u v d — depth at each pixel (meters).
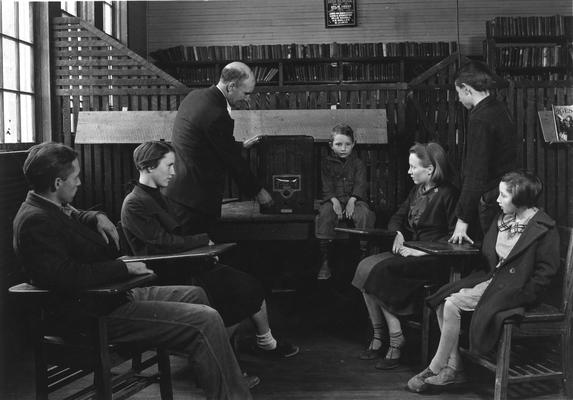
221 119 3.70
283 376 3.51
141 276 2.61
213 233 4.26
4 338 3.85
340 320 4.63
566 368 3.06
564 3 10.41
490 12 10.48
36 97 5.05
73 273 2.44
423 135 5.26
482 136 3.45
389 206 5.26
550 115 5.32
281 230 4.30
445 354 3.18
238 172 3.82
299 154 4.25
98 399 2.50
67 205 2.87
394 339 3.63
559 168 5.36
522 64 9.87
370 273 3.65
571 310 2.99
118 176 5.25
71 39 5.12
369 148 5.23
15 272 4.08
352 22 10.49
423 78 5.25
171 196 3.74
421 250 3.30
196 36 10.59
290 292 5.31
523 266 2.98
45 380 2.58
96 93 5.18
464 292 3.16
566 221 5.35
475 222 3.70
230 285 3.41
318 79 10.14
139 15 10.00
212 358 2.54
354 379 3.45
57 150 2.57
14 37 4.59
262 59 9.99
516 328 2.94
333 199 4.37
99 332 2.48
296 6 10.55
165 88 5.18
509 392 3.20
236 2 10.55
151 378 2.88
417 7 10.52
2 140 4.33
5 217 3.95
